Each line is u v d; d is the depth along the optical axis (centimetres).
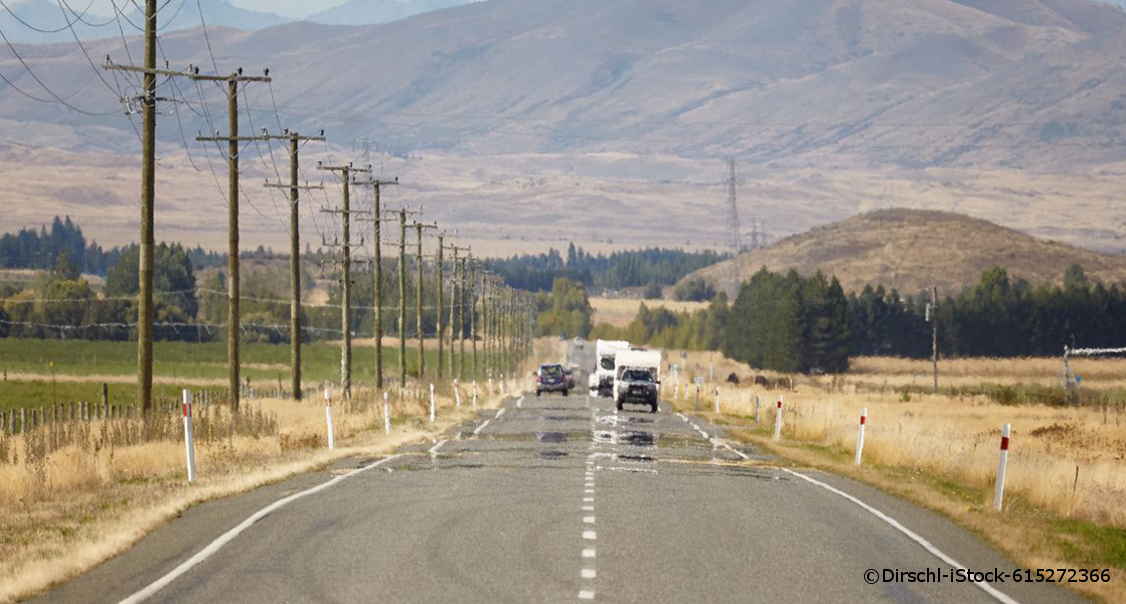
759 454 6669
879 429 8106
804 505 4206
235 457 5512
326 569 2788
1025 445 7750
